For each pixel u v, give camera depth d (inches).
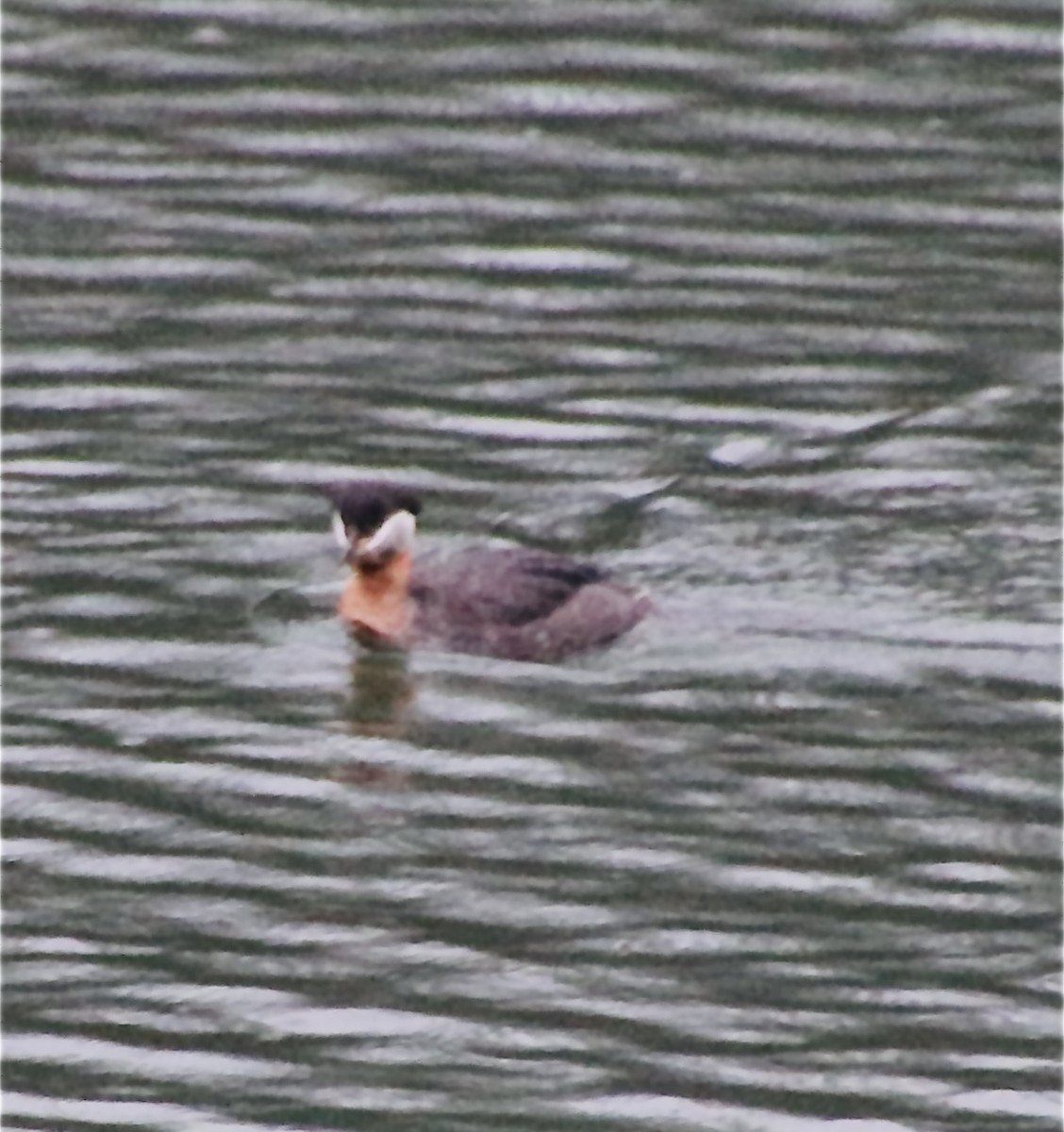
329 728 1040.2
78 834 975.6
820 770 1010.7
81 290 1363.2
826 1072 864.9
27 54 1550.2
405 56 1549.0
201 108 1508.4
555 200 1432.1
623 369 1302.9
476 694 1063.0
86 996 898.1
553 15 1576.0
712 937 925.8
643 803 992.9
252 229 1414.9
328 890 947.3
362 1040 879.1
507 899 942.4
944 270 1381.6
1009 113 1493.6
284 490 1207.6
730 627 1101.7
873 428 1256.2
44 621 1111.0
